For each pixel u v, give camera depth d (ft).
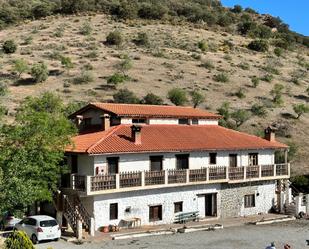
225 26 534.78
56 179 121.49
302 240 122.93
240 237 124.77
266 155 162.91
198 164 145.18
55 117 131.85
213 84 323.78
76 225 118.83
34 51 365.40
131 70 330.95
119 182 125.80
